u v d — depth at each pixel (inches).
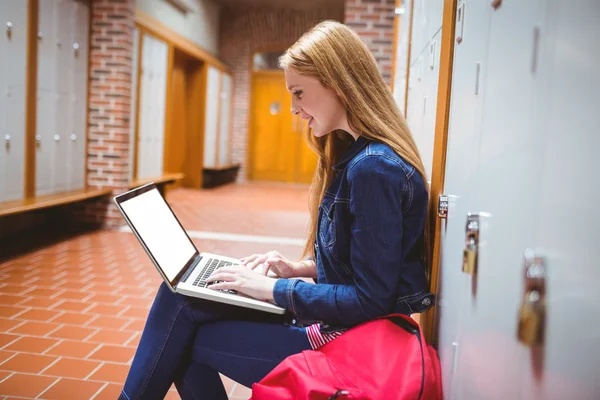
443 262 55.4
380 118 53.7
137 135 297.7
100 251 196.9
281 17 484.1
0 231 209.3
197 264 65.0
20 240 208.2
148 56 307.7
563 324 27.0
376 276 49.5
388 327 49.4
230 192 421.1
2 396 84.1
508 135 35.9
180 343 57.1
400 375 46.1
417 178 51.5
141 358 57.1
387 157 50.3
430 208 62.2
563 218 27.2
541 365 29.3
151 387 56.9
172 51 348.8
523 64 33.6
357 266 50.1
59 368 96.3
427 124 73.2
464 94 49.8
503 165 36.8
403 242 52.4
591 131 24.7
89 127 247.8
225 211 314.7
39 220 239.9
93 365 98.5
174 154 420.5
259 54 553.6
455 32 56.1
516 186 34.0
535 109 31.3
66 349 105.3
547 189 29.1
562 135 27.6
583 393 24.9
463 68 50.6
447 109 57.7
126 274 166.2
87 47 242.7
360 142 53.6
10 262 172.9
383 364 47.0
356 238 49.8
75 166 239.3
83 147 245.4
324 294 51.7
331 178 65.1
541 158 30.1
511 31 36.3
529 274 29.8
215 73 443.2
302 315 52.9
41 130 210.8
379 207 49.1
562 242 27.2
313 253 67.9
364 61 54.0
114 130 246.5
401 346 48.0
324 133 56.6
